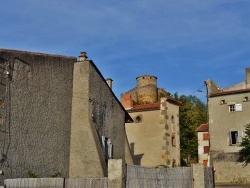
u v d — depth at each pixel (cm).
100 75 2084
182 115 5256
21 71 1719
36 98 1766
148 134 3288
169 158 3198
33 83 1764
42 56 1828
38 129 1747
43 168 1731
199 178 1495
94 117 1956
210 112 3244
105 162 1830
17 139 1642
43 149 1750
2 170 1549
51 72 1859
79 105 1922
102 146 1992
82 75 1953
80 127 1889
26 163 1659
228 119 3150
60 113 1867
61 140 1845
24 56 1744
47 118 1800
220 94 3225
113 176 1329
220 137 3147
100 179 1345
